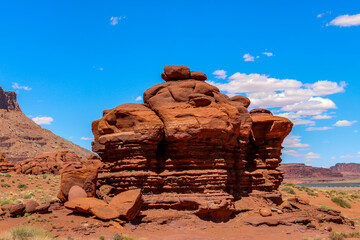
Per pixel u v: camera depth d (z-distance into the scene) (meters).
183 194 27.33
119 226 23.12
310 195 51.12
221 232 25.14
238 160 32.44
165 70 32.31
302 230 26.58
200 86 30.53
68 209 25.47
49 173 63.09
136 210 24.78
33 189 42.19
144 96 31.59
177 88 30.11
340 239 23.58
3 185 42.28
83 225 22.36
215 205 26.42
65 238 19.86
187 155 28.25
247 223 27.56
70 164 63.06
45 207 24.34
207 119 28.06
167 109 28.58
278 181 35.81
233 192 31.88
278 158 36.09
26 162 67.25
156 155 29.50
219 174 28.41
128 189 27.69
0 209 26.73
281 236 24.80
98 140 30.58
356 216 40.59
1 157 70.62
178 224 25.50
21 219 22.98
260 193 33.09
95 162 65.31
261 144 35.72
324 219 30.12
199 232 24.75
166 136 28.30
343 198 50.69
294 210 31.22
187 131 27.70
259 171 34.78
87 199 24.83
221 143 29.44
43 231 20.14
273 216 28.94
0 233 19.42
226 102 33.28
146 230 24.05
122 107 30.97
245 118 33.19
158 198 26.91
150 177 27.50
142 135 27.81
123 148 28.30
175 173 27.83
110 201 26.39
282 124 35.06
